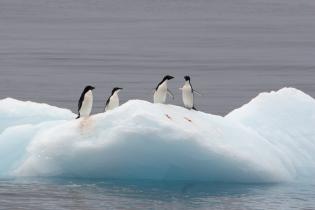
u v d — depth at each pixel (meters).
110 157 77.00
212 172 78.06
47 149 78.56
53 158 78.31
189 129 77.00
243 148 79.31
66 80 187.12
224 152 77.19
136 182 77.94
